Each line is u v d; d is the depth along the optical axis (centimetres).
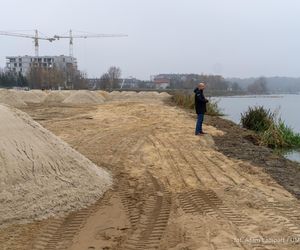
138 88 10550
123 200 749
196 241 557
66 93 4766
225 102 5688
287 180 911
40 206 660
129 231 602
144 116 2338
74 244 555
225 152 1264
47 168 734
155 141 1440
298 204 723
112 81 10912
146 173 955
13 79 9781
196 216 661
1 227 609
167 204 730
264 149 1352
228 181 891
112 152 1215
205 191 811
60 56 12812
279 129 1636
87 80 10988
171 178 915
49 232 598
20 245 552
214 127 1883
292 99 7225
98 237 580
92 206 714
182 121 2084
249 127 2017
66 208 683
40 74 9462
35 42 11831
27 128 790
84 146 1315
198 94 1569
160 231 600
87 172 798
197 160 1119
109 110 2775
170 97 5244
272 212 678
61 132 1655
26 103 3766
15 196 654
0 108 813
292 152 1484
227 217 655
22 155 721
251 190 815
